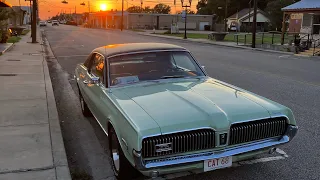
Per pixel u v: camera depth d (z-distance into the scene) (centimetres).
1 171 392
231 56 1886
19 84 935
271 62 1609
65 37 3612
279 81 1050
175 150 319
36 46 2266
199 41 3400
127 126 332
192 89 423
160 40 3531
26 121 587
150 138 311
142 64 474
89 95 525
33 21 2545
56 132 530
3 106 688
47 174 388
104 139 544
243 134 344
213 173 411
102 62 482
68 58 1678
